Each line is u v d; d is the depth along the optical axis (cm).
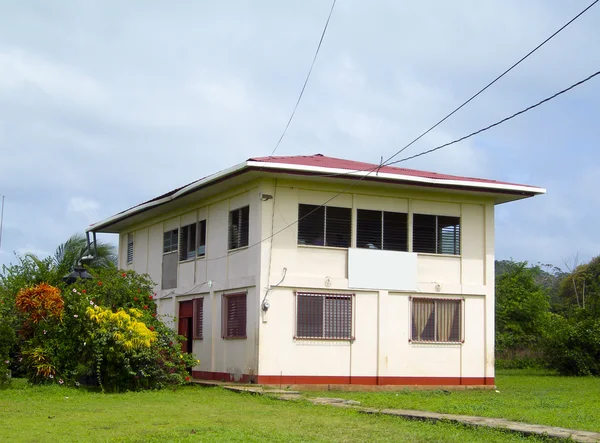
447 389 2484
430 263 2523
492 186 2478
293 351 2322
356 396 2092
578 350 3278
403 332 2459
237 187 2491
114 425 1371
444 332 2519
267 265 2314
